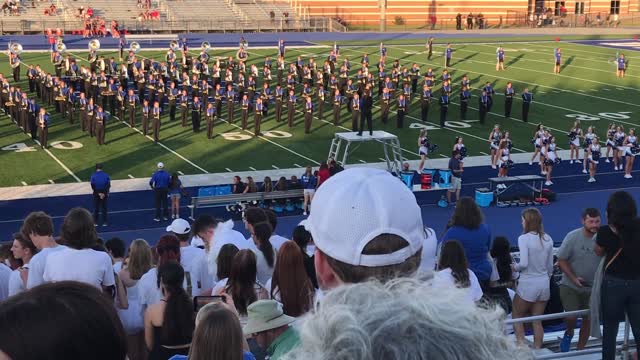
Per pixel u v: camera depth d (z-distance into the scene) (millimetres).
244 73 42375
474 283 6113
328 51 57500
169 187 23281
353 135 27172
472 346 1441
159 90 37062
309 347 1465
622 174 29922
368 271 2307
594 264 7625
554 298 10242
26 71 46000
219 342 3848
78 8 65625
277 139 33688
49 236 7461
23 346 1553
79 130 33656
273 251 8055
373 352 1421
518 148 33469
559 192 27281
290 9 74812
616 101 43531
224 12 71250
